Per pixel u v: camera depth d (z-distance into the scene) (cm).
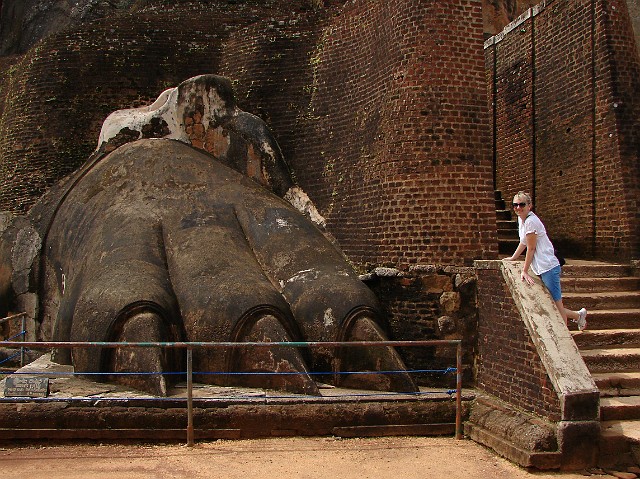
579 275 896
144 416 667
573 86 1074
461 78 862
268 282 802
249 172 1000
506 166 1291
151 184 934
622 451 625
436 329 817
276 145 1014
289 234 873
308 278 813
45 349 980
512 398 707
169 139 1026
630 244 945
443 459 629
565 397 616
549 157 1138
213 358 744
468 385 802
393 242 859
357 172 955
